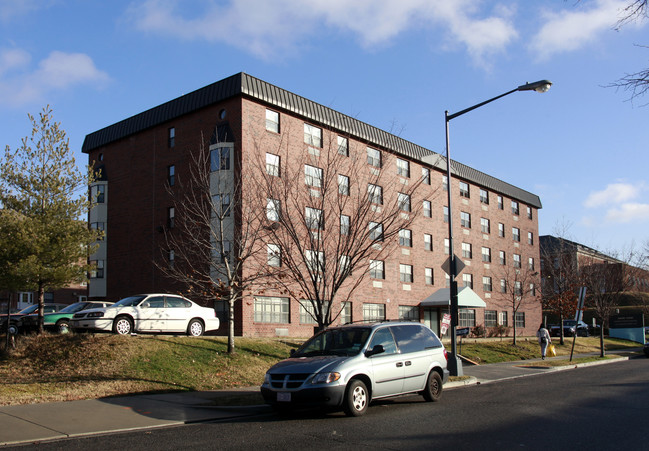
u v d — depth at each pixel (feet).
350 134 106.42
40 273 59.06
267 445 26.37
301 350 38.52
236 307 89.92
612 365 80.79
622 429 30.01
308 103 101.86
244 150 90.17
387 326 38.86
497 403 39.86
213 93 96.68
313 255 52.95
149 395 42.88
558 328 165.58
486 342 105.81
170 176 104.53
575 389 48.93
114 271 111.45
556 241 211.82
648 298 208.85
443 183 143.02
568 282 129.29
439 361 41.45
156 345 56.08
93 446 26.53
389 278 121.90
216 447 26.05
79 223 62.64
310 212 55.26
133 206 110.11
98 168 118.42
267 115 96.37
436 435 28.30
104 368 49.65
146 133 110.32
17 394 40.42
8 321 57.31
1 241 57.77
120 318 61.46
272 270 73.41
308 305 100.42
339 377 33.24
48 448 26.17
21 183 60.85
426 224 135.03
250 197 62.64
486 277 157.69
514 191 175.52
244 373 52.90
